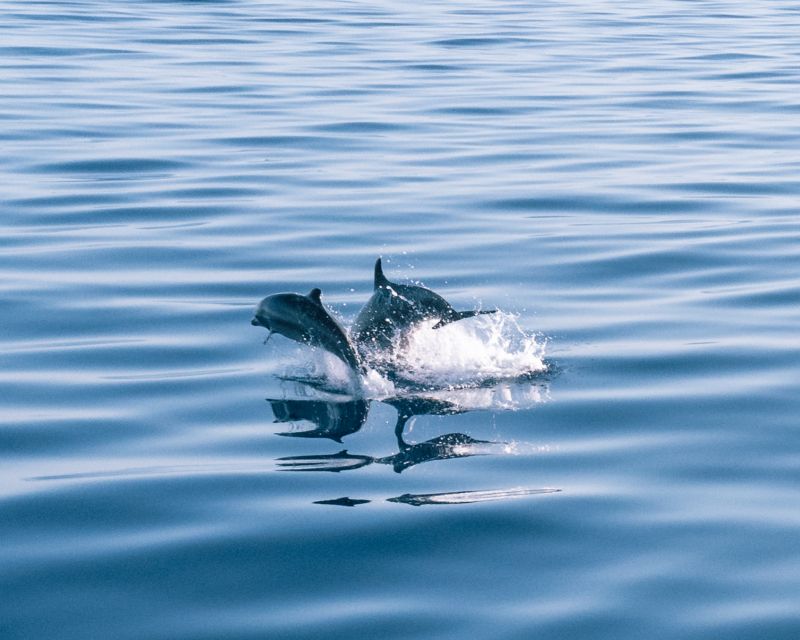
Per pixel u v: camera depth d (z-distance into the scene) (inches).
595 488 760.3
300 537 695.1
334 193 1550.2
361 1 3604.8
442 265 1264.8
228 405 905.5
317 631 601.3
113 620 611.5
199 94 2162.9
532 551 679.1
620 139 1882.4
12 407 894.4
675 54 2704.2
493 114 2053.4
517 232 1389.0
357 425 869.2
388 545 687.1
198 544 687.1
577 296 1170.0
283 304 964.6
